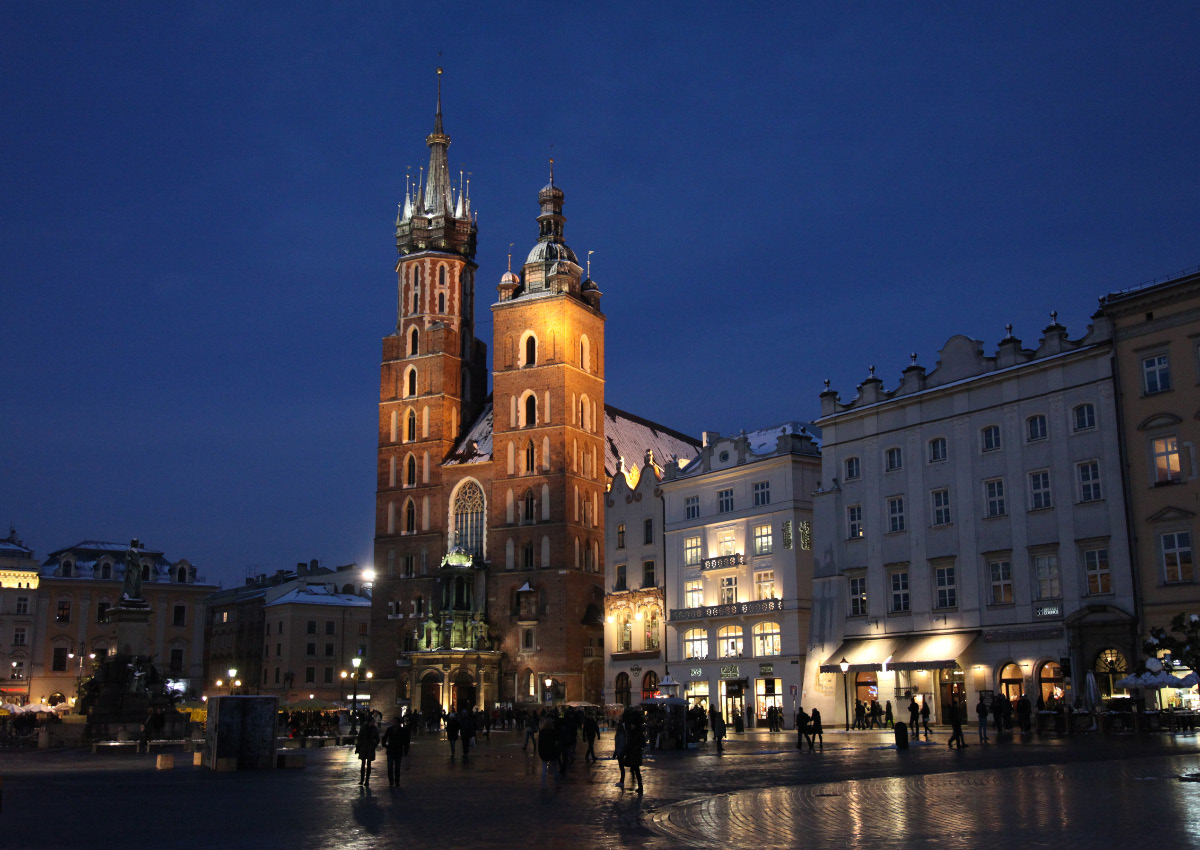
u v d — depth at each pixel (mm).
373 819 29172
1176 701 59781
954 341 75562
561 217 139125
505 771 46750
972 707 70312
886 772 39000
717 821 27125
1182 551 61500
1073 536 66688
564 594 125000
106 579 150750
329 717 93562
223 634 177250
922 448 76312
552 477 128250
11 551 147625
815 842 22750
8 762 58125
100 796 36438
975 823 24281
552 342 131500
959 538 73062
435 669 123938
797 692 86125
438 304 142875
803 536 88688
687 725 60844
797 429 93500
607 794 35344
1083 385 67312
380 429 142000
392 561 137625
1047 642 66750
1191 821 23125
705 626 95250
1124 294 65500
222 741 48656
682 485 99688
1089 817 24188
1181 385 62406
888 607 77062
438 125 149625
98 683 82000
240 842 24844
